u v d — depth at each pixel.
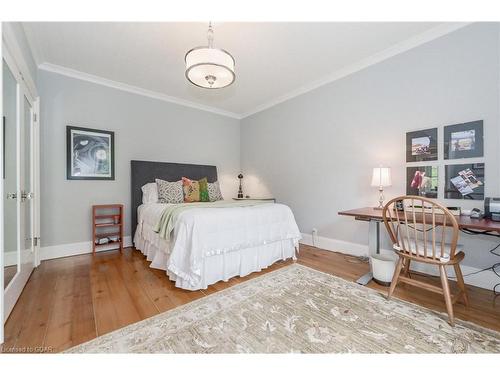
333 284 2.10
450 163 2.17
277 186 4.05
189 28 2.14
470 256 2.07
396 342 1.33
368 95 2.78
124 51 2.51
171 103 3.89
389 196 2.61
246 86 3.48
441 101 2.22
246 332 1.42
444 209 1.48
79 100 3.01
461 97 2.10
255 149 4.48
